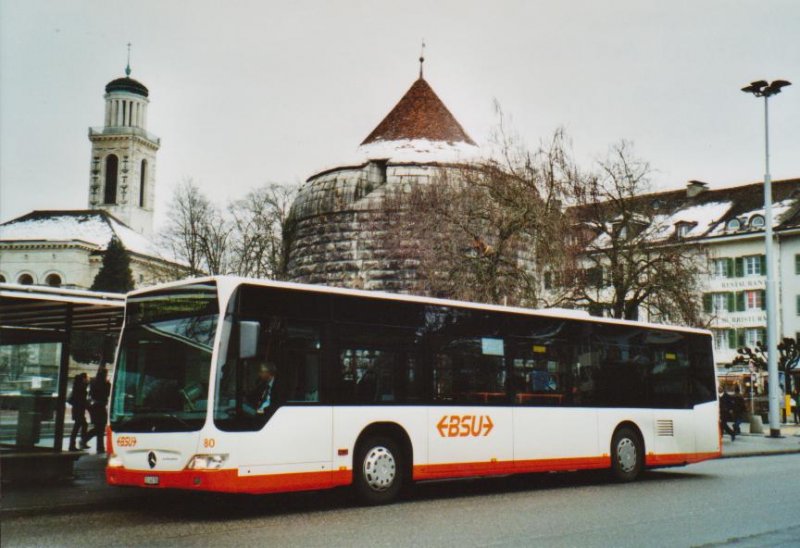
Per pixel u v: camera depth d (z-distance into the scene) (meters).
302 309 13.28
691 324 33.66
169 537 10.66
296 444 12.85
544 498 15.11
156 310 13.20
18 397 16.59
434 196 34.09
